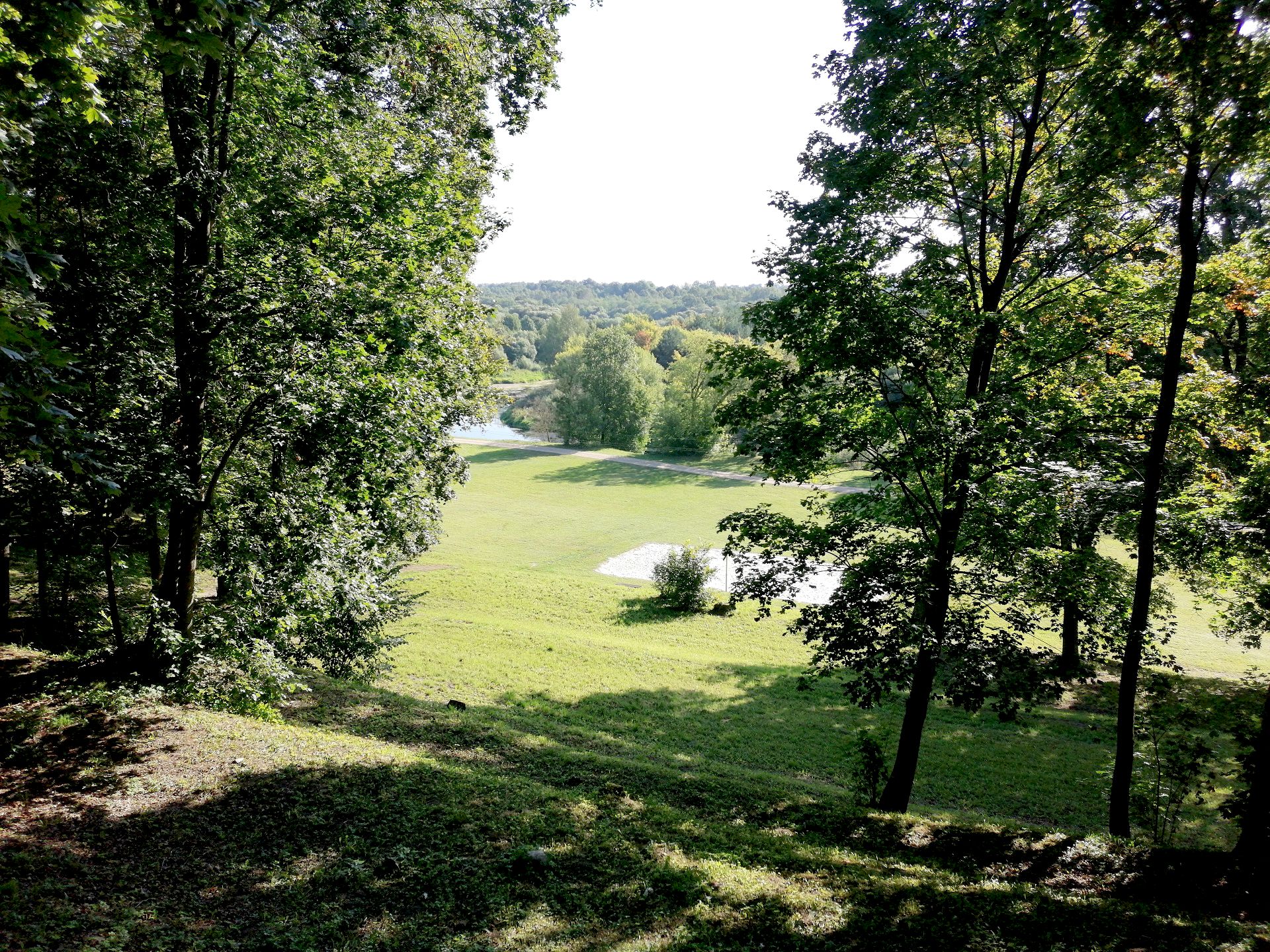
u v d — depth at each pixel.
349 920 6.86
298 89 13.33
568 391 89.56
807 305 13.10
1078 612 13.02
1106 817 15.49
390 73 16.39
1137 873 10.17
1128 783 11.98
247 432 12.97
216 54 5.40
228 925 6.62
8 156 6.20
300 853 8.03
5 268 5.03
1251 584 15.01
